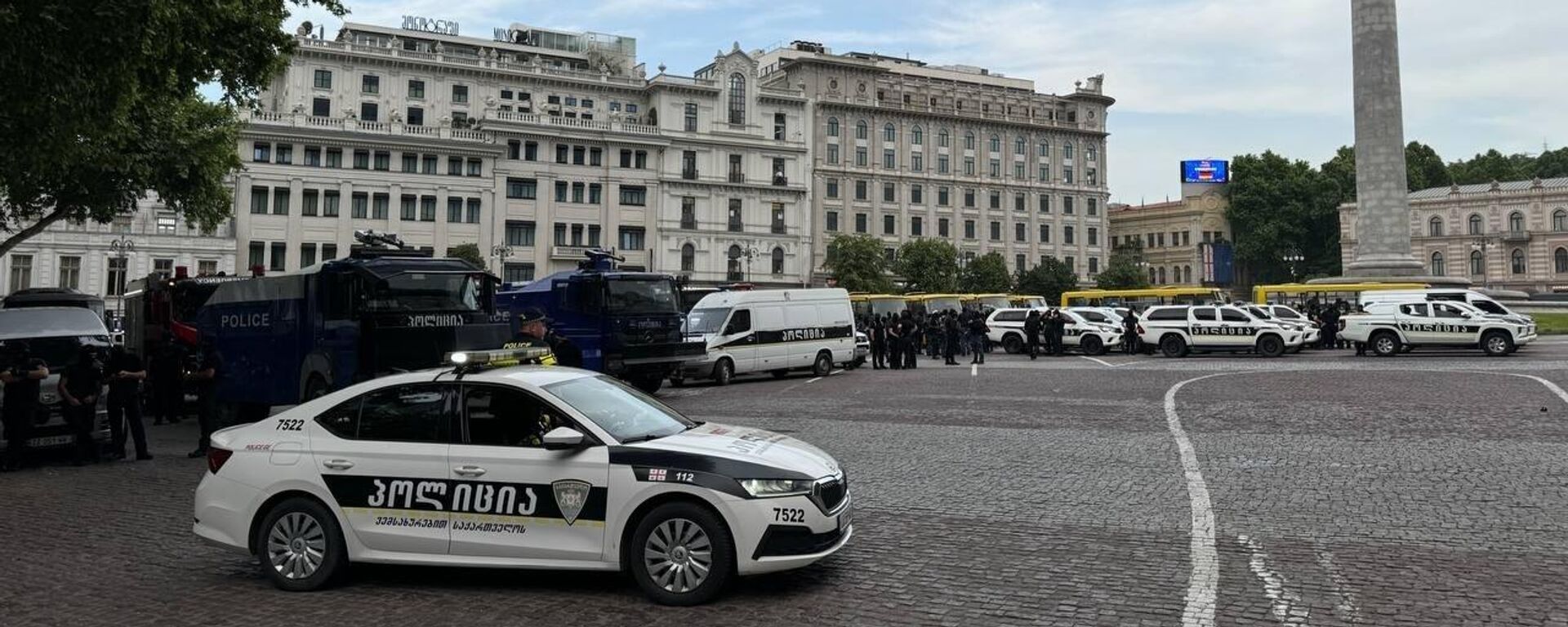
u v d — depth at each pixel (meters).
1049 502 9.86
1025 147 97.12
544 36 84.38
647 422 7.44
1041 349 41.06
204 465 13.98
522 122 71.88
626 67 84.62
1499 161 120.31
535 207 72.94
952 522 9.08
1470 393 19.05
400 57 70.88
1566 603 6.31
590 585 7.10
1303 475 10.98
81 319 17.70
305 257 65.81
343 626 6.33
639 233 76.44
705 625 6.18
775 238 81.81
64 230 59.88
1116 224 121.25
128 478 12.84
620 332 21.84
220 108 29.02
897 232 90.25
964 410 18.70
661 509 6.62
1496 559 7.41
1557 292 77.94
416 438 7.15
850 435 15.39
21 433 13.70
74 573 7.84
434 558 6.99
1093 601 6.55
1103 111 101.75
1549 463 11.36
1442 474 10.84
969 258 91.88
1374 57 48.50
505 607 6.62
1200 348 35.09
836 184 87.75
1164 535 8.38
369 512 7.08
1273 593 6.66
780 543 6.52
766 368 28.30
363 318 15.00
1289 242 106.69
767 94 82.62
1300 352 36.00
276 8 16.77
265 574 7.44
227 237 63.69
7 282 58.56
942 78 95.19
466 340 15.90
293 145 65.62
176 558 8.33
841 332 30.84
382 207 68.12
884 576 7.27
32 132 13.80
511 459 6.89
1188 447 13.22
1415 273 47.44
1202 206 112.44
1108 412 17.53
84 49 12.16
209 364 15.05
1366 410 16.84
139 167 25.28
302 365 16.20
